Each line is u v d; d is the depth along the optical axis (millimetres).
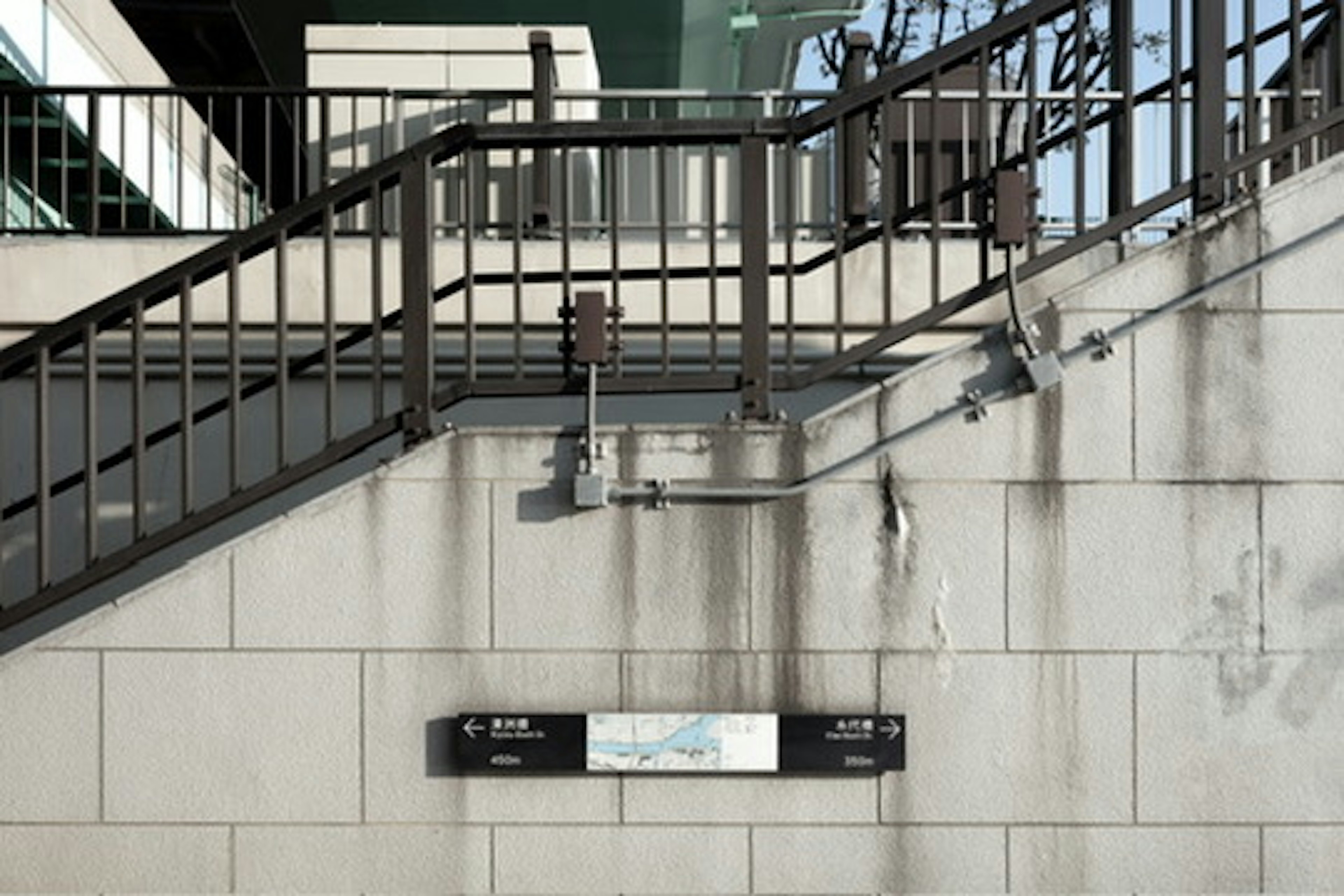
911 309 7133
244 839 4566
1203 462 4656
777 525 4637
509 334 7168
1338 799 4586
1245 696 4605
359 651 4609
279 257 4879
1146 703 4602
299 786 4582
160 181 15422
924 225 7434
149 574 6887
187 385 4863
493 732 4562
